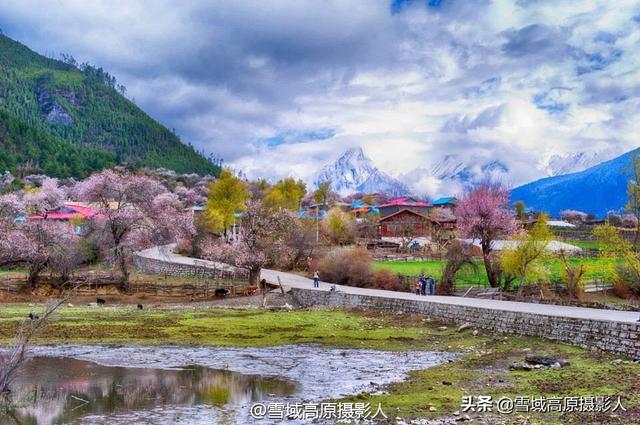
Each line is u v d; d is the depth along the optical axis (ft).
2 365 63.52
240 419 65.67
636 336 94.94
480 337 125.49
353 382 84.74
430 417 63.93
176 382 85.25
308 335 130.93
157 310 171.73
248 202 290.35
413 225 398.62
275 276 246.68
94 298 193.67
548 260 210.79
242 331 135.44
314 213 428.15
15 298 186.80
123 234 227.20
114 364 98.37
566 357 98.48
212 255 244.42
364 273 222.69
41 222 215.51
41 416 67.31
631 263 190.80
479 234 208.85
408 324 146.61
